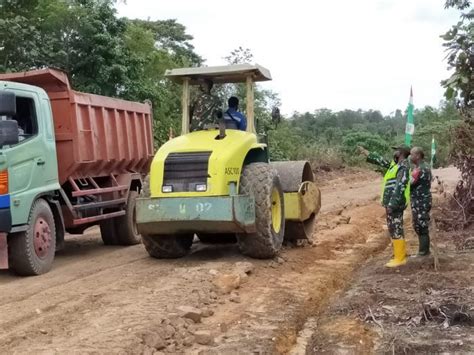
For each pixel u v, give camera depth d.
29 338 5.50
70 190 10.04
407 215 14.02
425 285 7.21
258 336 5.73
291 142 29.28
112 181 11.20
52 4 17.17
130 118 11.92
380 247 10.70
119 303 6.55
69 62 17.67
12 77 9.46
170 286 7.18
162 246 9.02
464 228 10.95
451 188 19.52
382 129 52.31
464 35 10.42
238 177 8.59
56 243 9.38
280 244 9.08
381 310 6.43
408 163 8.38
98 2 18.17
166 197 8.38
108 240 11.43
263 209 8.58
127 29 21.59
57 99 9.69
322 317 6.58
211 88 9.78
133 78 18.98
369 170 29.70
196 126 9.55
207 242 10.52
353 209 15.59
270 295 7.20
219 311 6.56
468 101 11.39
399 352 5.30
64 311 6.36
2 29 16.11
